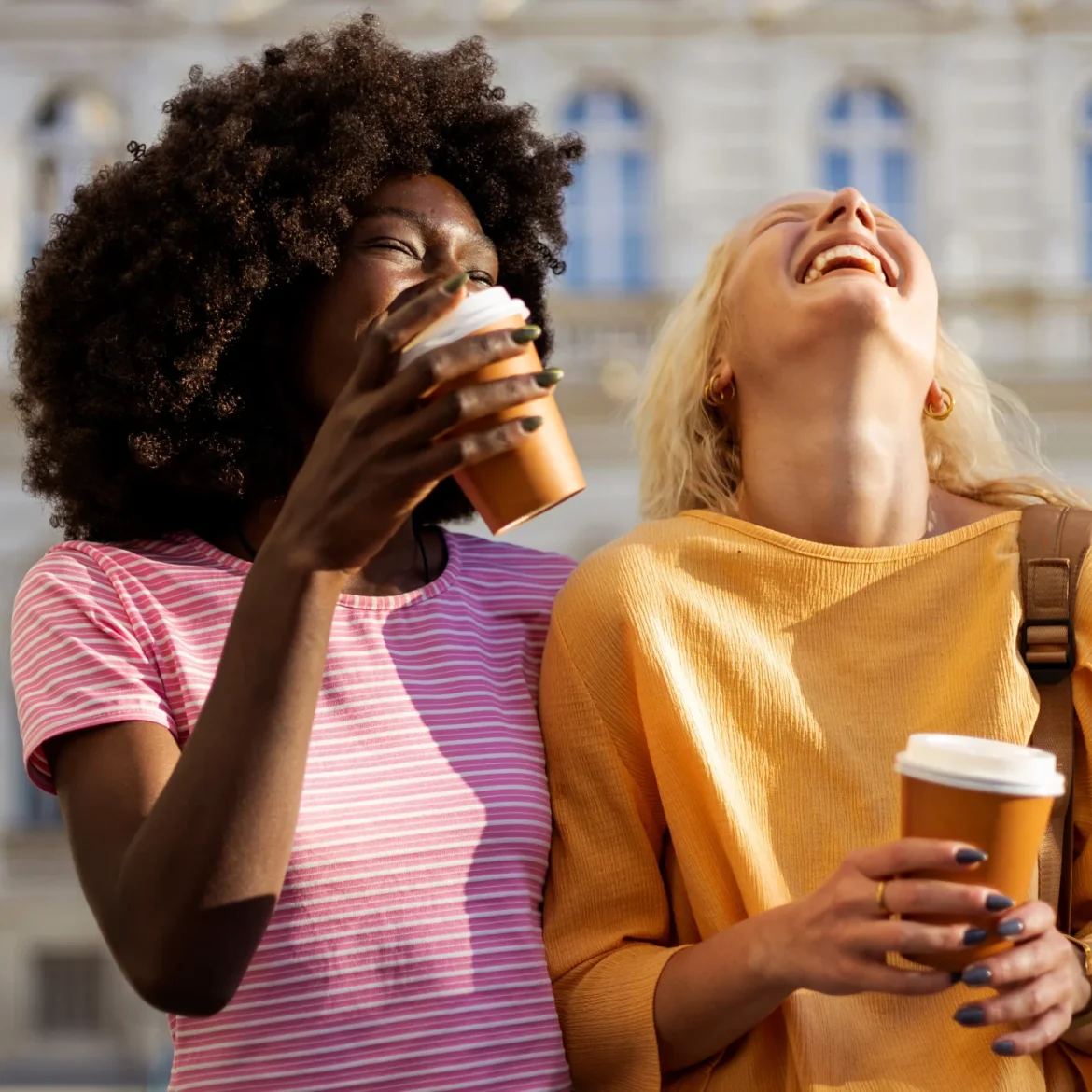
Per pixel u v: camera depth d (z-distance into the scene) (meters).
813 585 1.75
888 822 1.67
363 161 1.71
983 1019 1.38
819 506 1.79
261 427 1.76
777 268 1.81
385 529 1.32
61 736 1.51
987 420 2.07
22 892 12.94
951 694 1.69
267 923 1.33
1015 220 13.95
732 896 1.68
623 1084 1.64
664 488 2.10
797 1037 1.58
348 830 1.56
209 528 1.81
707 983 1.55
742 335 1.84
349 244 1.71
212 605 1.64
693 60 14.08
